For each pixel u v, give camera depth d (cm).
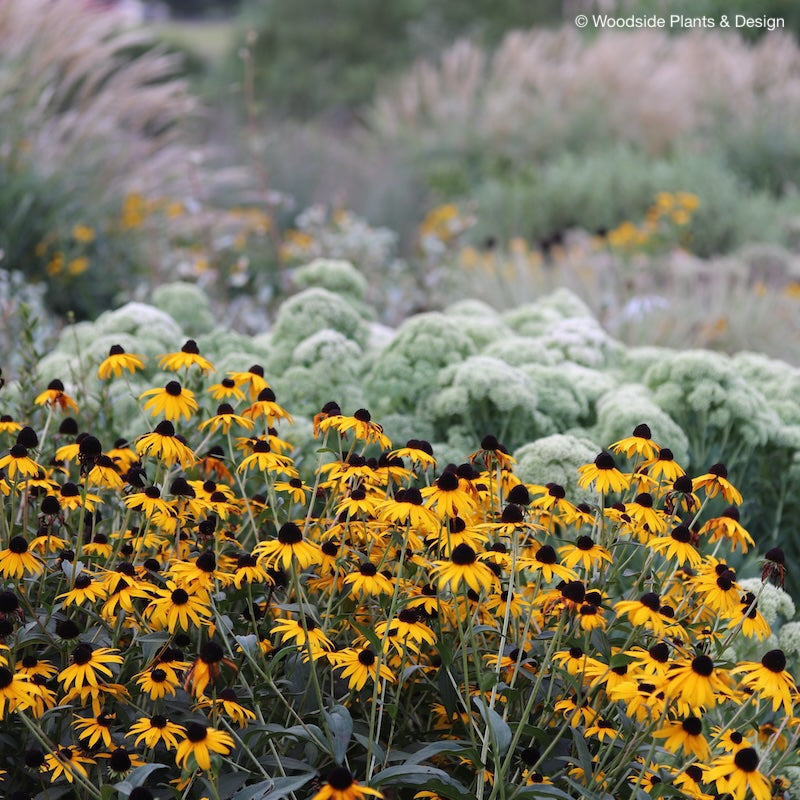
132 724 221
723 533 247
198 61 1886
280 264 670
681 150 1212
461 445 377
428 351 392
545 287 733
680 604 239
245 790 196
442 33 1827
